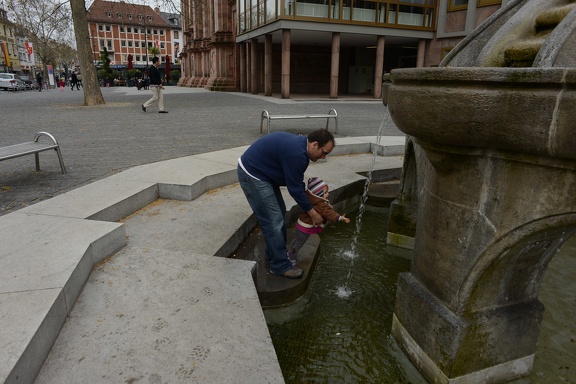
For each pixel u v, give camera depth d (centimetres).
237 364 218
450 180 232
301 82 3288
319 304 355
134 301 271
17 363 184
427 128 203
